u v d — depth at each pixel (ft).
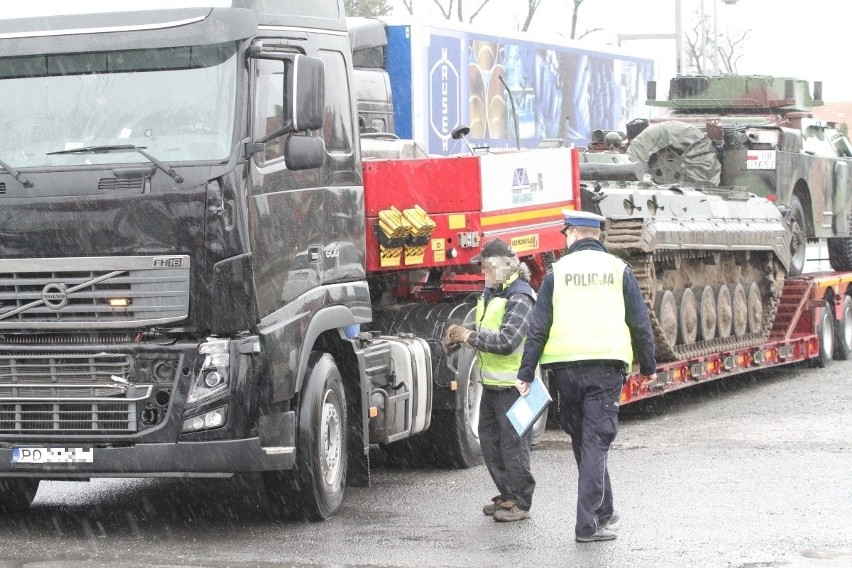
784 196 76.64
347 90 38.73
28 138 33.32
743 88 83.97
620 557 30.78
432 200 43.70
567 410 33.55
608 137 70.33
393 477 43.39
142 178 32.53
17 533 34.40
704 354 62.75
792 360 73.67
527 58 96.02
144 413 32.65
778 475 41.57
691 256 62.03
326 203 36.68
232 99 32.81
